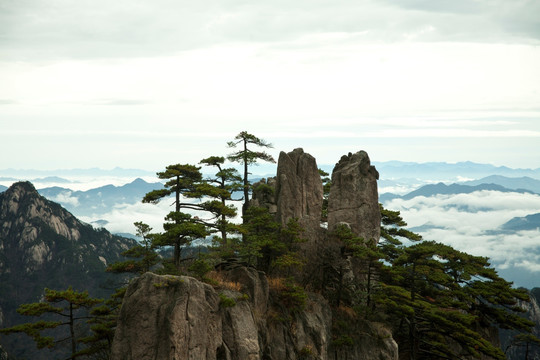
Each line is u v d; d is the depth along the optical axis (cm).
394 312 6050
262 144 7250
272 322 5203
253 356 4462
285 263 5734
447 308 6631
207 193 5653
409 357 6259
